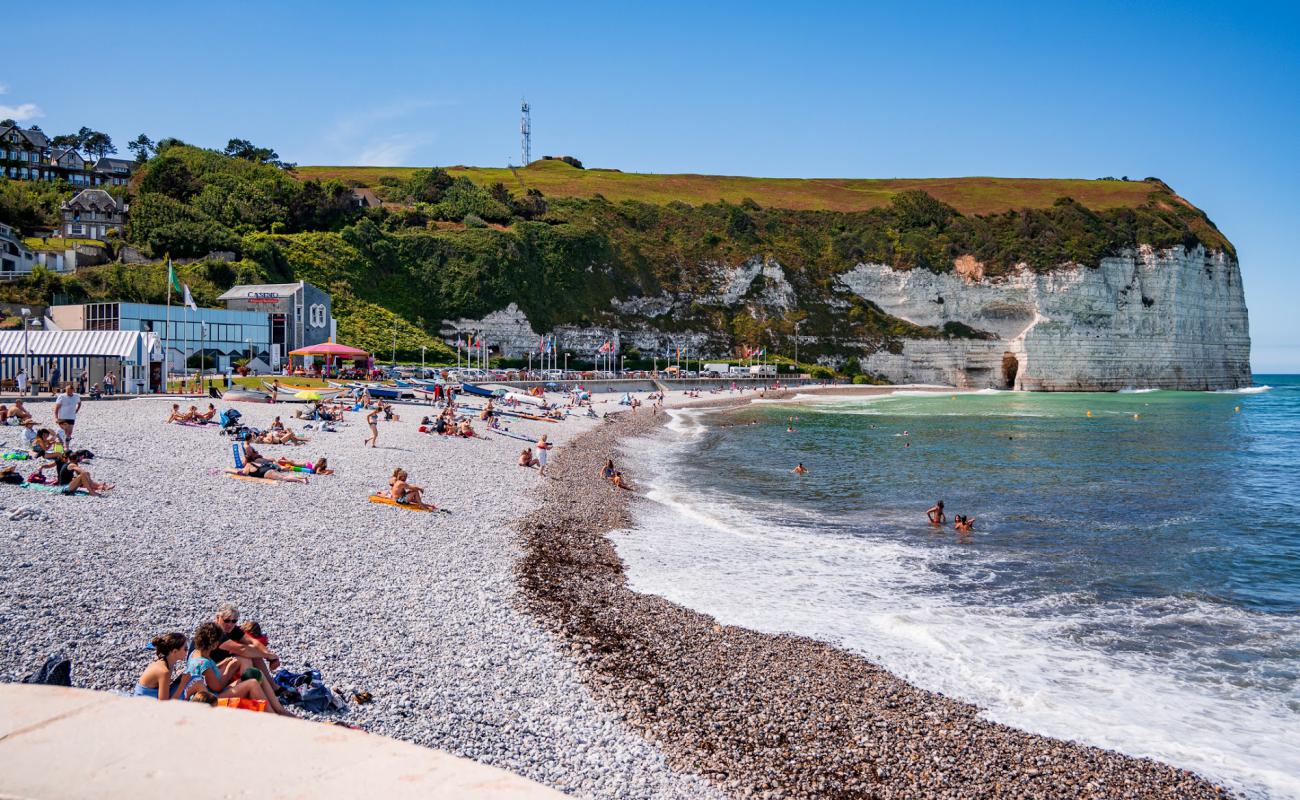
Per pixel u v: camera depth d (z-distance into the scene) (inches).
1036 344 5634.8
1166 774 446.3
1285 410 3745.1
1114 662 597.9
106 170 5738.2
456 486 1104.2
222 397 1815.9
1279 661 604.7
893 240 6284.5
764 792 403.9
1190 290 5920.3
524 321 4768.7
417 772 103.6
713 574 796.6
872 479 1494.8
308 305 3216.0
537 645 552.4
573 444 1800.0
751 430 2522.1
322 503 882.8
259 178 4783.5
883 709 506.3
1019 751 464.1
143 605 513.0
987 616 692.7
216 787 95.9
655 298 5605.3
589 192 6939.0
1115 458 1873.8
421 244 4707.2
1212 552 933.2
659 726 459.8
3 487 775.7
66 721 114.5
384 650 506.6
